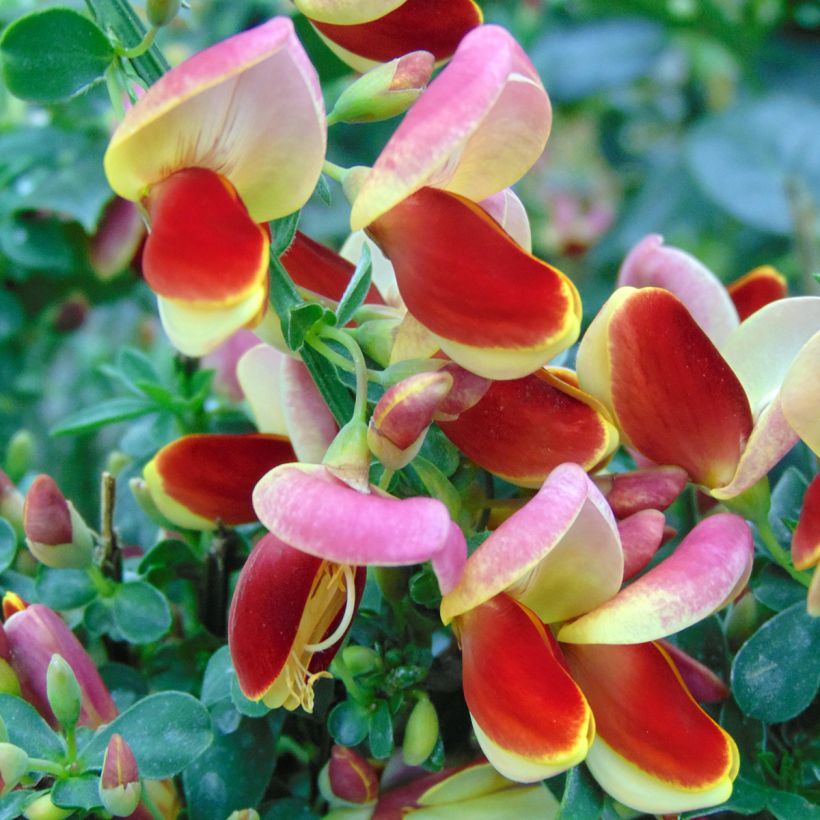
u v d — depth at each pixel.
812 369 0.14
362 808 0.15
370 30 0.15
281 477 0.13
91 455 0.27
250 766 0.16
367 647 0.16
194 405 0.19
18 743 0.15
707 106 0.45
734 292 0.18
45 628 0.15
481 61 0.13
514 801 0.15
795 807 0.15
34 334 0.27
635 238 0.42
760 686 0.15
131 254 0.24
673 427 0.15
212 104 0.13
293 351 0.15
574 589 0.14
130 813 0.14
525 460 0.15
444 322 0.14
